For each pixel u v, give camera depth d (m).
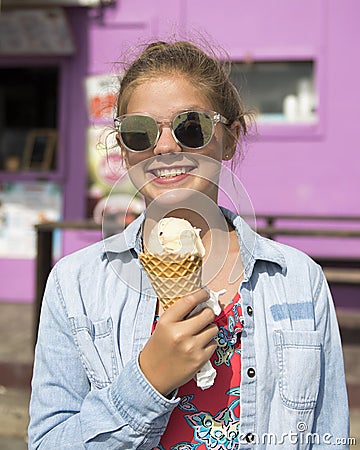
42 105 7.90
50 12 7.04
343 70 6.94
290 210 7.08
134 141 1.47
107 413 1.33
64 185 7.45
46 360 1.50
